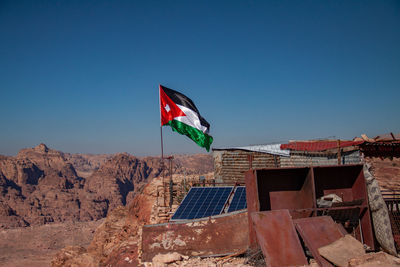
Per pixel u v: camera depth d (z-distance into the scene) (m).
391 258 9.47
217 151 24.62
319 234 9.79
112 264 13.32
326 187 11.71
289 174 11.82
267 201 11.60
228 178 24.05
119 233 25.02
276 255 9.40
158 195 22.41
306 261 9.30
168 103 19.12
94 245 27.11
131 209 26.50
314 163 20.22
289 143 21.53
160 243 12.29
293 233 9.80
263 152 22.52
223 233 12.02
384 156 17.73
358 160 17.98
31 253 162.00
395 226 11.12
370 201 10.91
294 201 11.73
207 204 14.78
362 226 10.91
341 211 11.10
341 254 9.05
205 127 19.72
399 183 19.86
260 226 9.95
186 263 11.38
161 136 19.88
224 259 11.45
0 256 156.88
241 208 13.69
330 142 19.56
